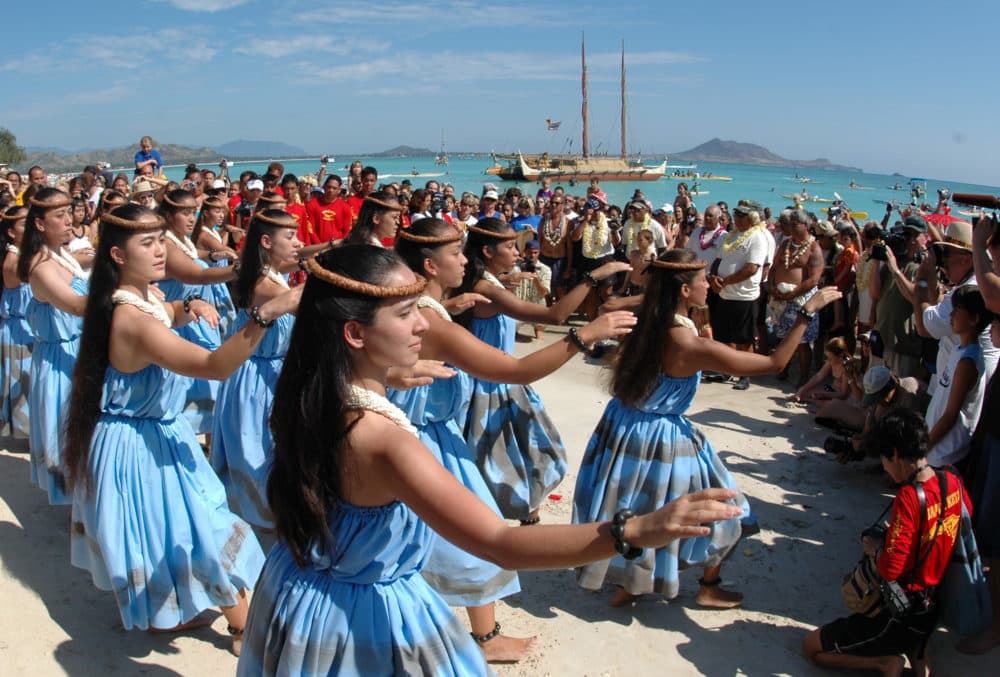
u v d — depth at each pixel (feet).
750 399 26.07
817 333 27.30
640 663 12.23
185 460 11.59
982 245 12.41
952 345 15.64
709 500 5.44
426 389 11.92
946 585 11.76
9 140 157.79
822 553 15.88
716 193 207.21
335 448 6.49
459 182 222.07
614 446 13.16
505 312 14.53
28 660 11.39
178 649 11.93
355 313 6.44
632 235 33.78
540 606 13.80
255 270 15.20
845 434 21.15
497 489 15.46
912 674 12.08
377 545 6.84
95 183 37.63
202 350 9.98
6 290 18.72
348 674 6.95
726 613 13.74
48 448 15.25
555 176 204.95
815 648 12.28
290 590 7.18
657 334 12.53
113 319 10.61
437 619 7.45
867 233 26.18
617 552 5.54
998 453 12.28
